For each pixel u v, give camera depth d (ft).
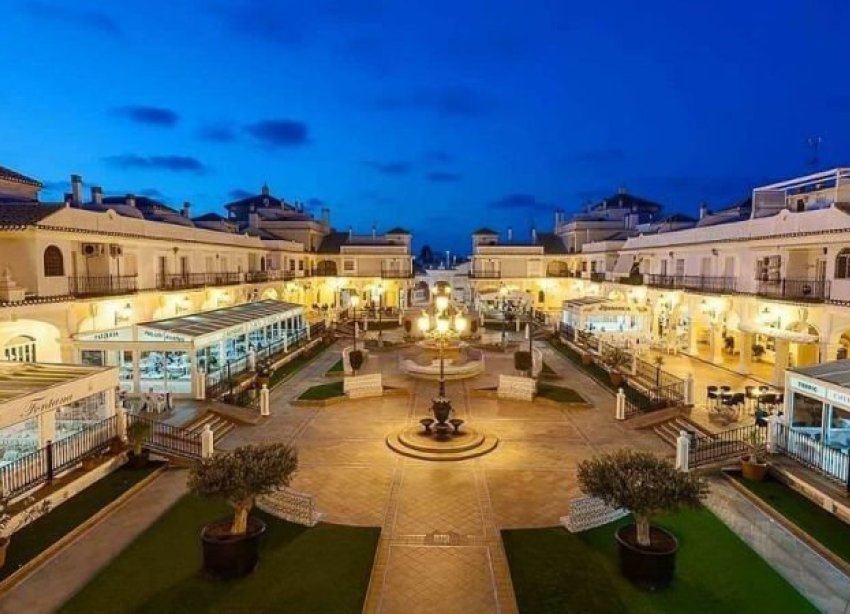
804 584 37.14
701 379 93.25
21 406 46.60
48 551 40.63
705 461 56.13
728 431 61.05
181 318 96.94
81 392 53.67
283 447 42.24
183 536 43.19
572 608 34.27
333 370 107.86
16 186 94.32
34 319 72.18
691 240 120.88
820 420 60.29
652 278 134.82
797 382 56.34
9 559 39.50
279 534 43.57
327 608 34.17
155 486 53.16
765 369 100.99
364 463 59.62
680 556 40.47
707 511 47.70
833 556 39.96
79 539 43.11
